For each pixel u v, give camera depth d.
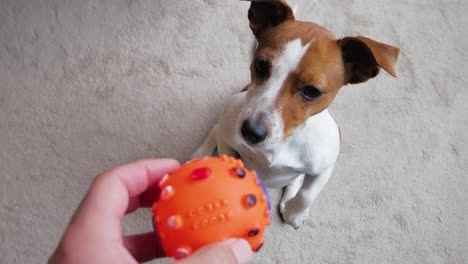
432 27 0.67
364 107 0.60
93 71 0.58
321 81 0.34
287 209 0.50
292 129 0.37
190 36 0.61
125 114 0.56
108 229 0.23
